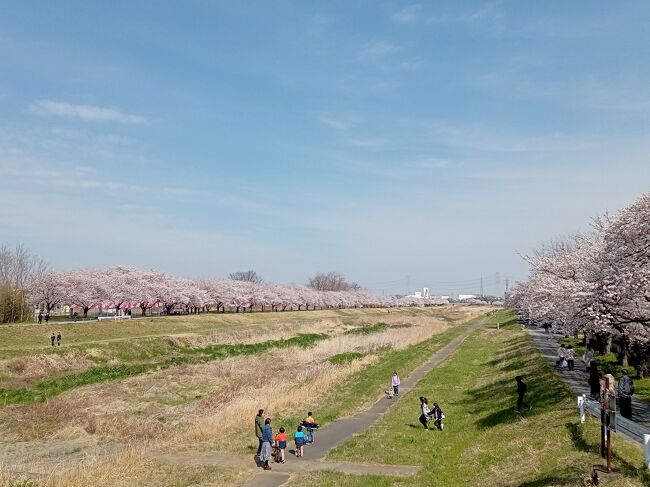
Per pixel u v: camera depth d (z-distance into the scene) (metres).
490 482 18.30
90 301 94.44
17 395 38.47
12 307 75.62
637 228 22.89
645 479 14.38
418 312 190.12
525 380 36.66
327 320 118.75
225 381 43.72
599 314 26.22
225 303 131.12
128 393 38.88
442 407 32.62
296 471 20.77
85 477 19.86
